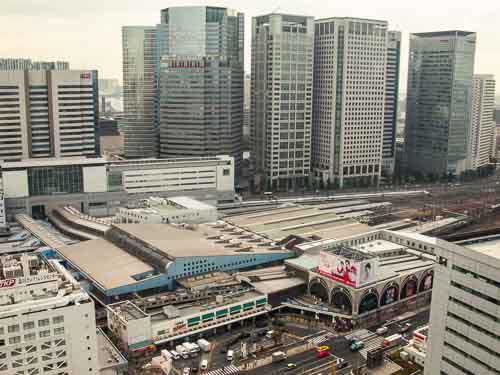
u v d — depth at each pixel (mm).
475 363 157125
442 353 167750
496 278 148375
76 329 170125
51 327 166625
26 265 181875
